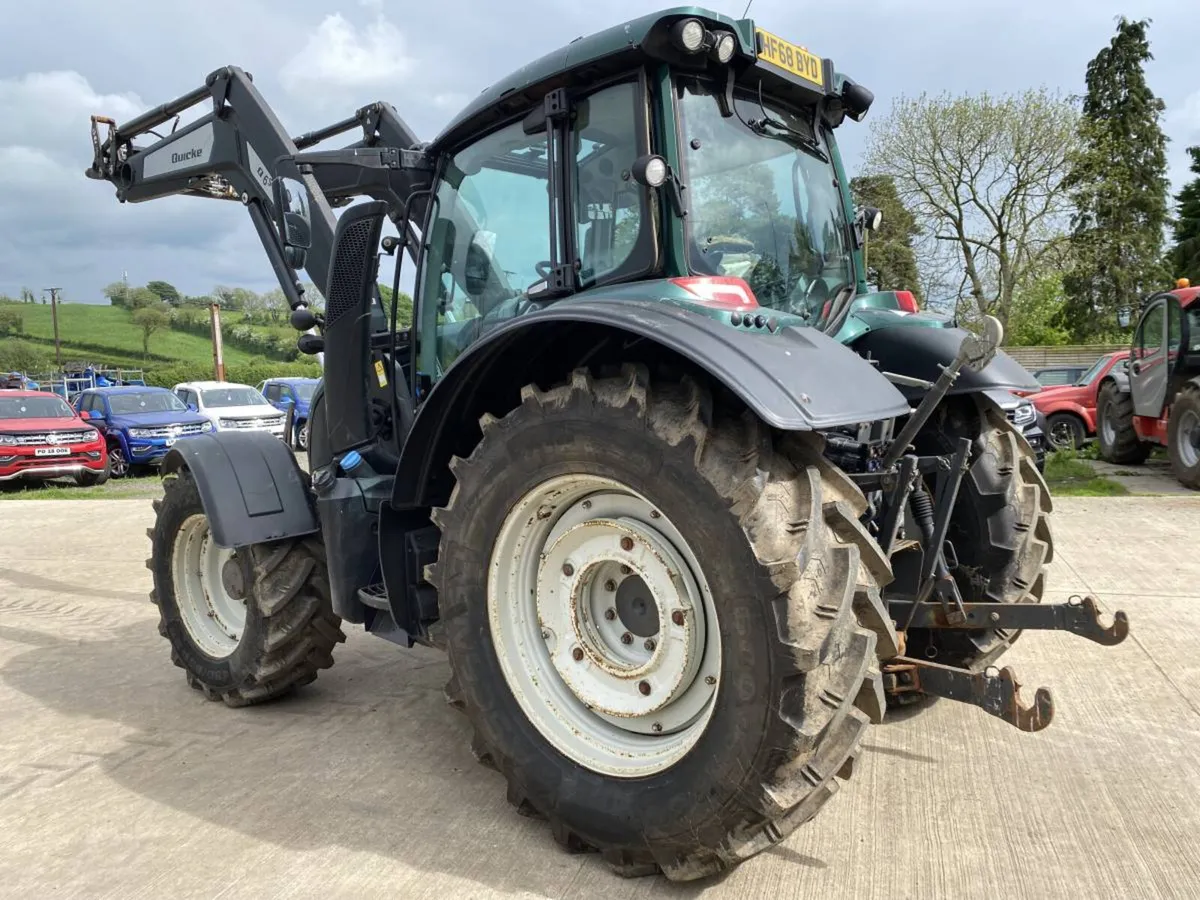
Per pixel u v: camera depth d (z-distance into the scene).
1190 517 7.17
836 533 2.19
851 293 3.47
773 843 2.15
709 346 2.14
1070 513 7.52
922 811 2.67
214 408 18.61
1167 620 4.51
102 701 3.90
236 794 2.92
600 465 2.32
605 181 2.73
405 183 4.25
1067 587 5.17
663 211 2.62
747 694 2.06
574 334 2.71
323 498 3.43
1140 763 2.97
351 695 3.90
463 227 3.27
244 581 3.62
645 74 2.62
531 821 2.69
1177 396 9.88
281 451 3.77
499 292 3.14
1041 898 2.23
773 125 3.09
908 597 2.90
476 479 2.60
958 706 3.50
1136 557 5.87
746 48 2.76
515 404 2.89
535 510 2.57
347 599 3.37
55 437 14.06
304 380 21.61
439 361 3.40
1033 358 21.89
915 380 3.12
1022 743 3.14
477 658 2.62
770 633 2.02
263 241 4.71
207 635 3.96
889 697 3.39
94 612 5.58
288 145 4.51
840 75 3.31
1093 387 13.64
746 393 2.03
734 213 2.85
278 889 2.35
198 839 2.62
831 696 2.04
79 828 2.71
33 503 10.91
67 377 29.91
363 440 3.52
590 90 2.76
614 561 2.47
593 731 2.49
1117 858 2.40
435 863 2.46
